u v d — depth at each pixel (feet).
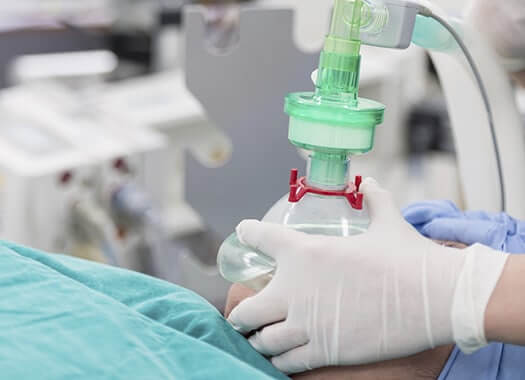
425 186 7.54
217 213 4.69
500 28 2.89
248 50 4.31
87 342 1.92
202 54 4.23
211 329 2.16
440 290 1.95
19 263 2.20
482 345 1.96
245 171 4.60
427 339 1.97
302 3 5.72
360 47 2.10
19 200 4.89
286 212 2.15
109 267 2.43
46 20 7.16
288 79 4.46
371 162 7.57
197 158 4.58
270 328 2.08
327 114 1.92
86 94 6.06
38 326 1.94
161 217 5.39
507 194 2.92
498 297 1.91
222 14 5.48
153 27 7.22
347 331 2.00
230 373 1.93
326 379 2.15
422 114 7.57
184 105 5.95
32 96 6.03
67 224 5.05
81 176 5.02
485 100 2.82
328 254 2.01
